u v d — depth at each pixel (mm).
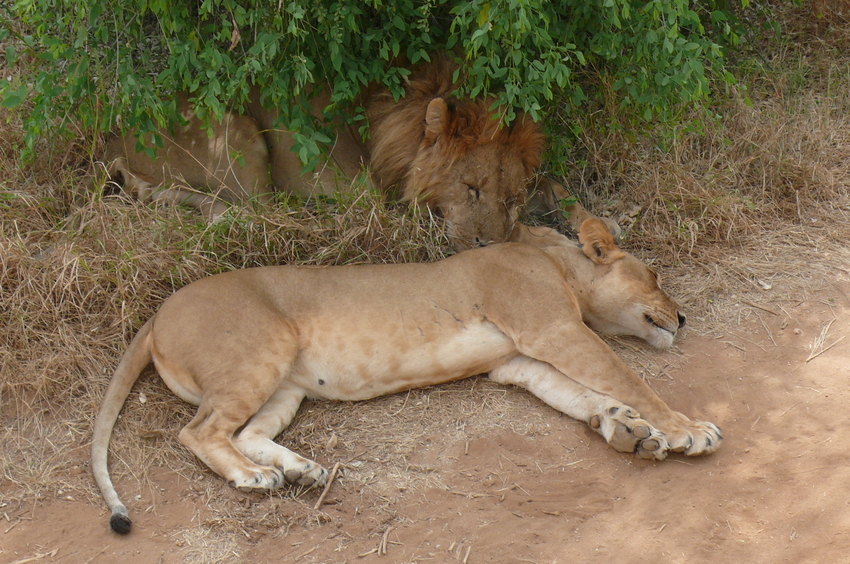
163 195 8039
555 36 7910
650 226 8250
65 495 5703
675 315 6859
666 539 5262
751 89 9906
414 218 7855
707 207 8195
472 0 7262
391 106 8156
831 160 9117
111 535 5398
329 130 8023
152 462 5934
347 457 5988
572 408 6238
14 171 8109
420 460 5949
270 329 6152
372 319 6375
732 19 9727
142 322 6934
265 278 6441
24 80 8281
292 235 7621
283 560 5211
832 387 6418
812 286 7535
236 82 7211
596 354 6195
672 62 7750
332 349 6363
